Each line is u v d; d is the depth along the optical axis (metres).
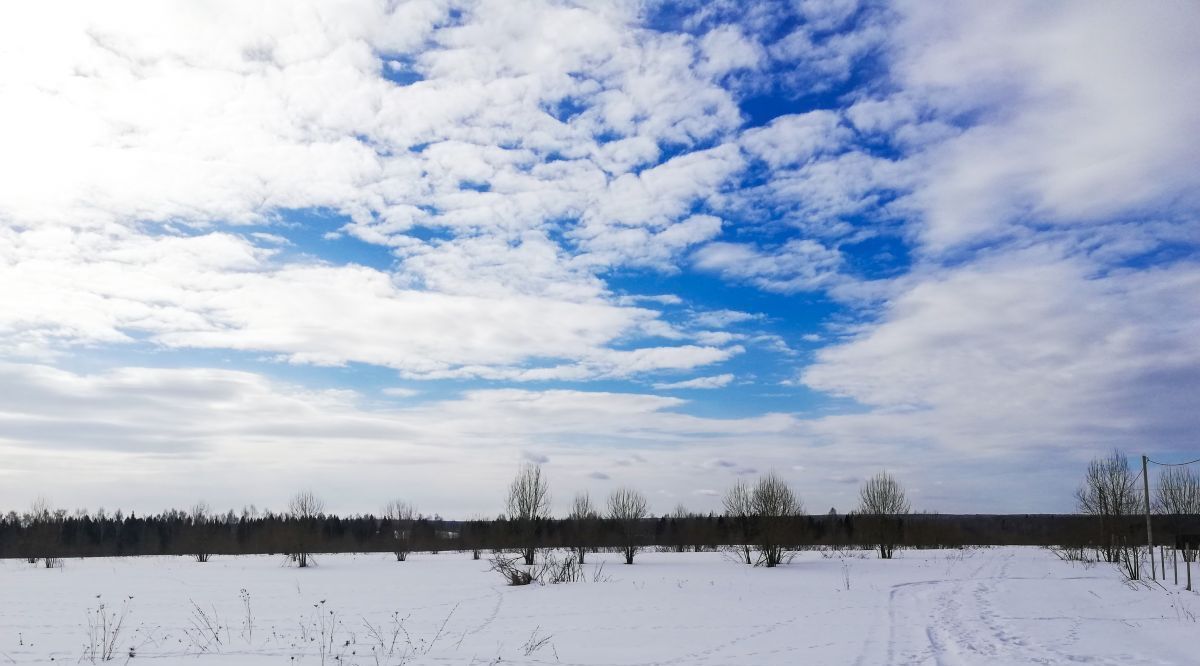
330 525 108.00
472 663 14.29
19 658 15.27
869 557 57.34
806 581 34.12
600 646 16.16
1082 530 51.44
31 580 40.16
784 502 48.56
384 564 56.97
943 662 13.51
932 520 79.69
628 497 52.19
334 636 18.08
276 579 39.97
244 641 17.44
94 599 28.59
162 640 17.73
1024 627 18.12
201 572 47.56
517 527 49.72
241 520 97.31
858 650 15.02
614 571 42.00
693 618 20.89
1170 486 51.16
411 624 20.33
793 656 14.45
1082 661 13.46
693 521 89.00
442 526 103.75
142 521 104.75
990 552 66.44
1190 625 17.97
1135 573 32.59
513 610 23.50
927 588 30.00
